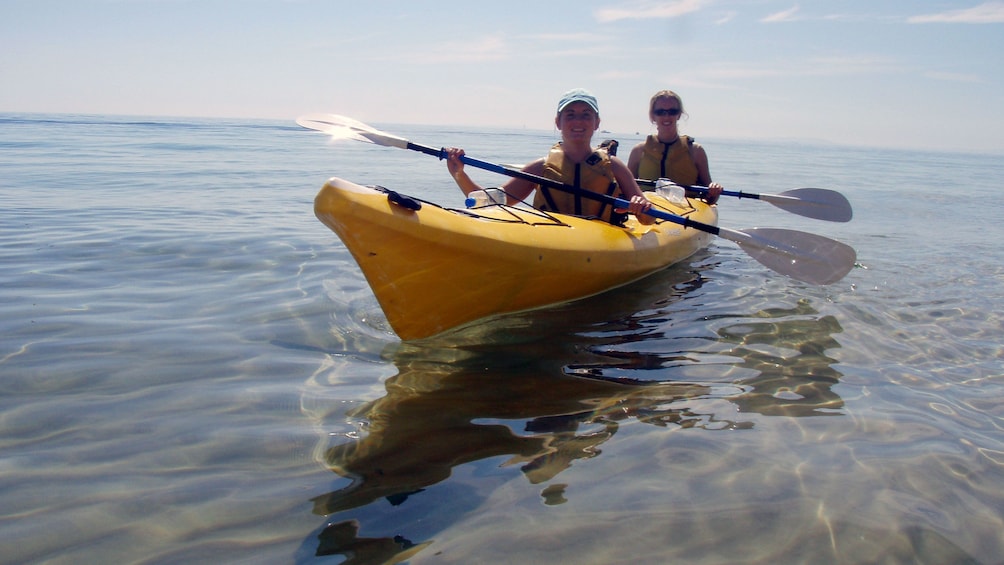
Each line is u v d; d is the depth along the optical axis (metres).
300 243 5.22
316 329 3.22
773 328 3.40
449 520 1.71
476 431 2.21
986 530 1.74
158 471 1.94
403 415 2.32
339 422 2.26
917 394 2.61
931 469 2.02
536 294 3.52
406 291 2.97
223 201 7.59
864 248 5.88
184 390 2.50
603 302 3.84
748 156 27.05
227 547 1.60
